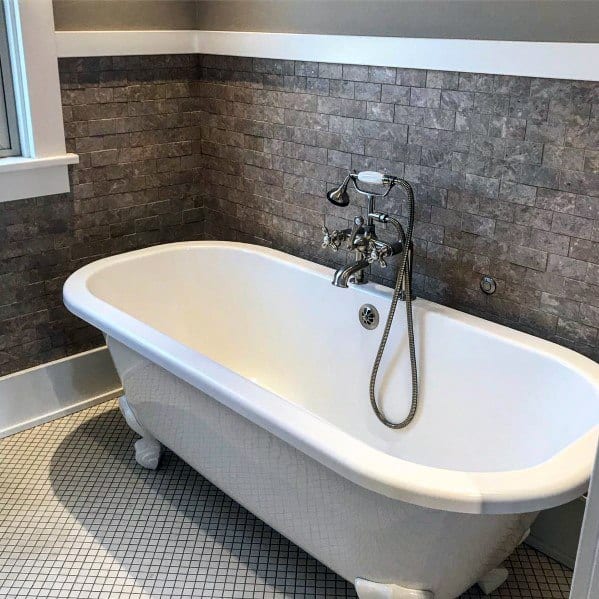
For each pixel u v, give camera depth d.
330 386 2.44
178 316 2.65
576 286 1.88
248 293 2.63
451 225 2.12
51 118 2.42
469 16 1.94
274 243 2.72
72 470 2.38
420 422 2.15
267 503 1.81
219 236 2.96
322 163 2.45
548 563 2.00
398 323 2.18
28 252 2.51
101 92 2.54
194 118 2.84
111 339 2.12
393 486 1.33
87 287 2.27
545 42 1.78
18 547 2.04
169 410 2.01
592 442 1.42
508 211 1.97
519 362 1.88
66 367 2.69
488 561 1.61
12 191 2.39
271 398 1.61
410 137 2.15
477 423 1.99
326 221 2.50
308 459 1.56
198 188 2.94
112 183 2.66
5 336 2.52
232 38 2.60
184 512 2.19
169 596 1.87
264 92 2.57
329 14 2.30
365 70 2.22
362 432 2.34
